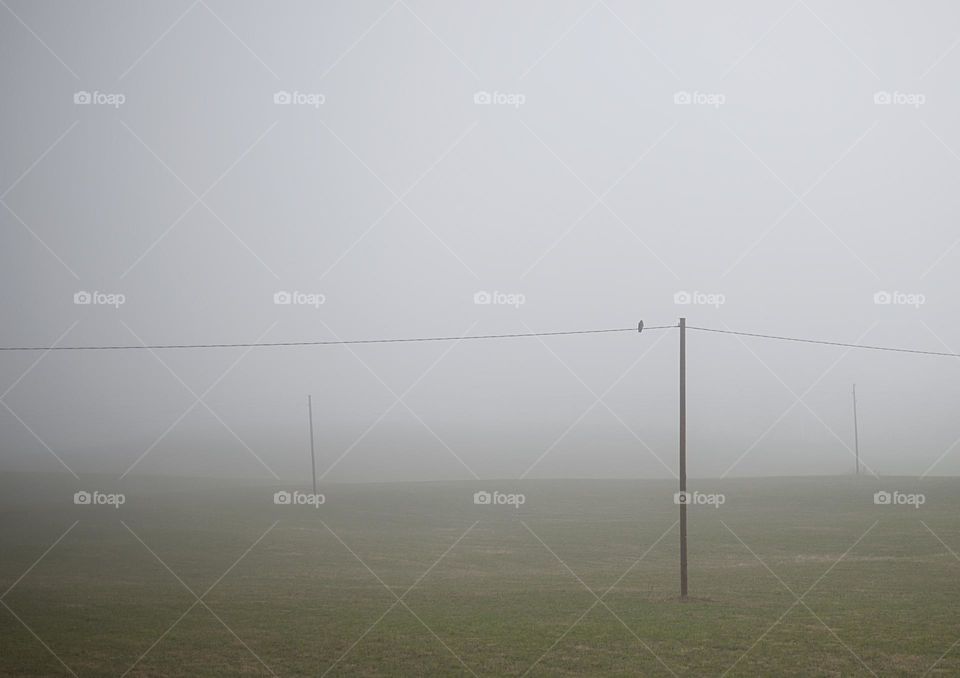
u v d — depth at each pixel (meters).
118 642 24.86
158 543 52.78
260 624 27.31
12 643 24.80
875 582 34.28
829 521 56.97
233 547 51.47
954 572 36.31
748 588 33.84
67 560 46.59
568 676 21.14
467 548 51.47
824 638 24.27
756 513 63.06
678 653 23.02
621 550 49.59
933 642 23.55
